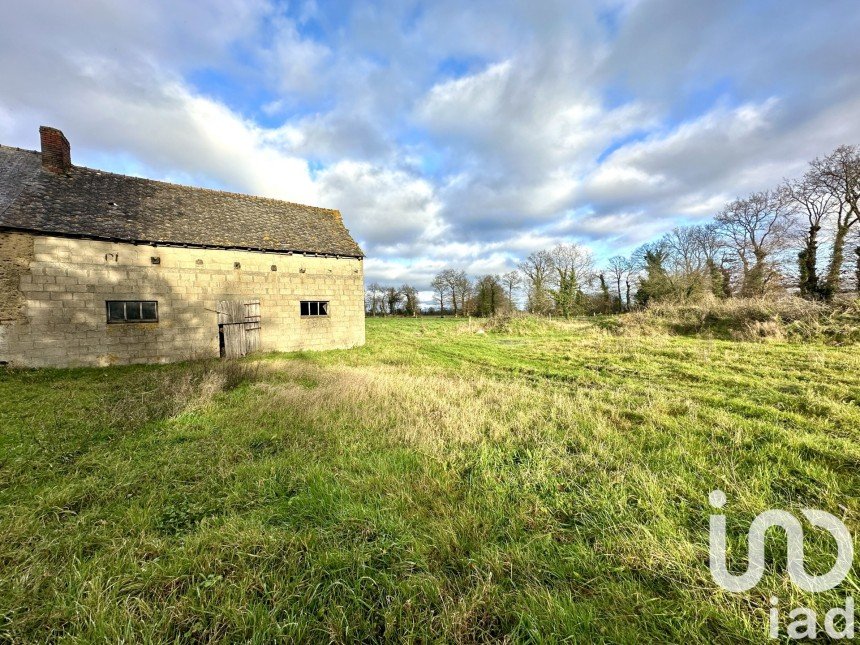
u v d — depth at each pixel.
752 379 7.94
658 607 2.08
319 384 7.91
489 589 2.18
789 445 4.20
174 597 2.16
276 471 3.78
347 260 16.34
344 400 6.32
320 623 1.99
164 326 12.04
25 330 10.00
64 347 10.49
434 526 2.78
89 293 10.84
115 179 13.37
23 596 2.12
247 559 2.48
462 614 2.00
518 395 6.95
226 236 13.57
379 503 3.15
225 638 1.91
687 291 33.00
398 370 10.23
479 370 10.53
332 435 4.76
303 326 15.16
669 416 5.49
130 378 8.84
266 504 3.22
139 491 3.41
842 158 24.38
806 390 6.74
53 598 2.16
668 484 3.37
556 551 2.57
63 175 12.24
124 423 5.16
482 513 2.98
